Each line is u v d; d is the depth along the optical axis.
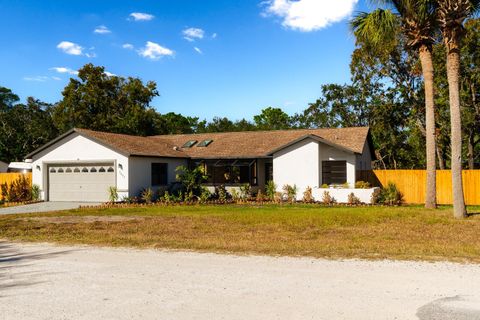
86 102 44.62
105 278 7.50
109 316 5.53
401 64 37.03
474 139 37.88
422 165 43.91
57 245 11.05
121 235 12.48
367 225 14.08
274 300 6.09
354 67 38.91
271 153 25.73
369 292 6.41
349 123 44.19
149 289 6.76
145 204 23.42
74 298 6.34
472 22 30.14
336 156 24.94
